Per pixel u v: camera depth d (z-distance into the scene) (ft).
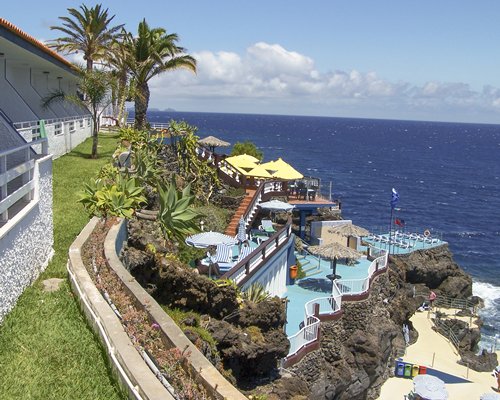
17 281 37.04
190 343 28.35
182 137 120.47
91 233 48.83
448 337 124.36
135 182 66.44
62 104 137.18
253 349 54.95
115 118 200.23
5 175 35.24
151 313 31.63
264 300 61.41
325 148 635.25
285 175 124.16
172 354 26.50
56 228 57.47
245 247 90.84
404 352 110.01
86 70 113.60
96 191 56.75
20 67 112.27
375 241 153.69
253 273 75.66
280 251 89.30
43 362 29.45
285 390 57.62
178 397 23.54
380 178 395.96
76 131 127.54
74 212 64.54
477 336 126.41
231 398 22.95
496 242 229.66
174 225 59.31
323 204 124.06
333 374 78.38
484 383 103.91
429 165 507.30
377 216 260.62
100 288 35.76
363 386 86.17
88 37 156.46
